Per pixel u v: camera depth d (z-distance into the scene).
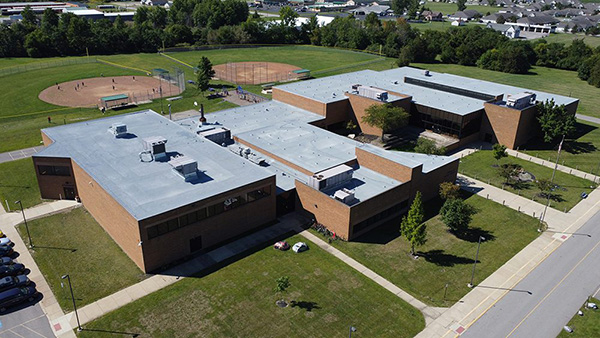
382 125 84.69
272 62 172.50
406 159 66.56
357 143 76.62
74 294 47.34
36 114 106.69
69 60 164.88
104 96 122.00
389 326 43.97
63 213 63.28
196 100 120.06
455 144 88.75
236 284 49.28
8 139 90.69
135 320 43.88
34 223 60.47
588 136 97.12
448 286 49.97
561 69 170.62
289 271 51.69
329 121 93.50
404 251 56.22
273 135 79.44
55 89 127.75
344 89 103.94
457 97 99.44
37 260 52.69
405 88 106.75
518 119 86.31
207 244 55.84
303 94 98.00
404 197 64.19
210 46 193.75
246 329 43.09
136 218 48.09
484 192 72.00
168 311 45.12
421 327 43.97
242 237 58.31
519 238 59.53
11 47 166.88
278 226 61.06
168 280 49.78
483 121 92.44
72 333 42.34
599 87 141.75
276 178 66.31
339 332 43.03
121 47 183.25
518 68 162.00
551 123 87.50
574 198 70.56
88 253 54.22
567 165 82.44
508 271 52.72
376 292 48.66
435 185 69.06
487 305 47.19
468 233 60.53
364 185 64.00
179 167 57.31
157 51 188.75
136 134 72.50
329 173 62.41
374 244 57.59
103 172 59.06
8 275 49.41
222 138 76.88
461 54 174.12
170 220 50.66
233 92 128.12
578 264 54.22
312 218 62.31
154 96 122.69
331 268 52.41
